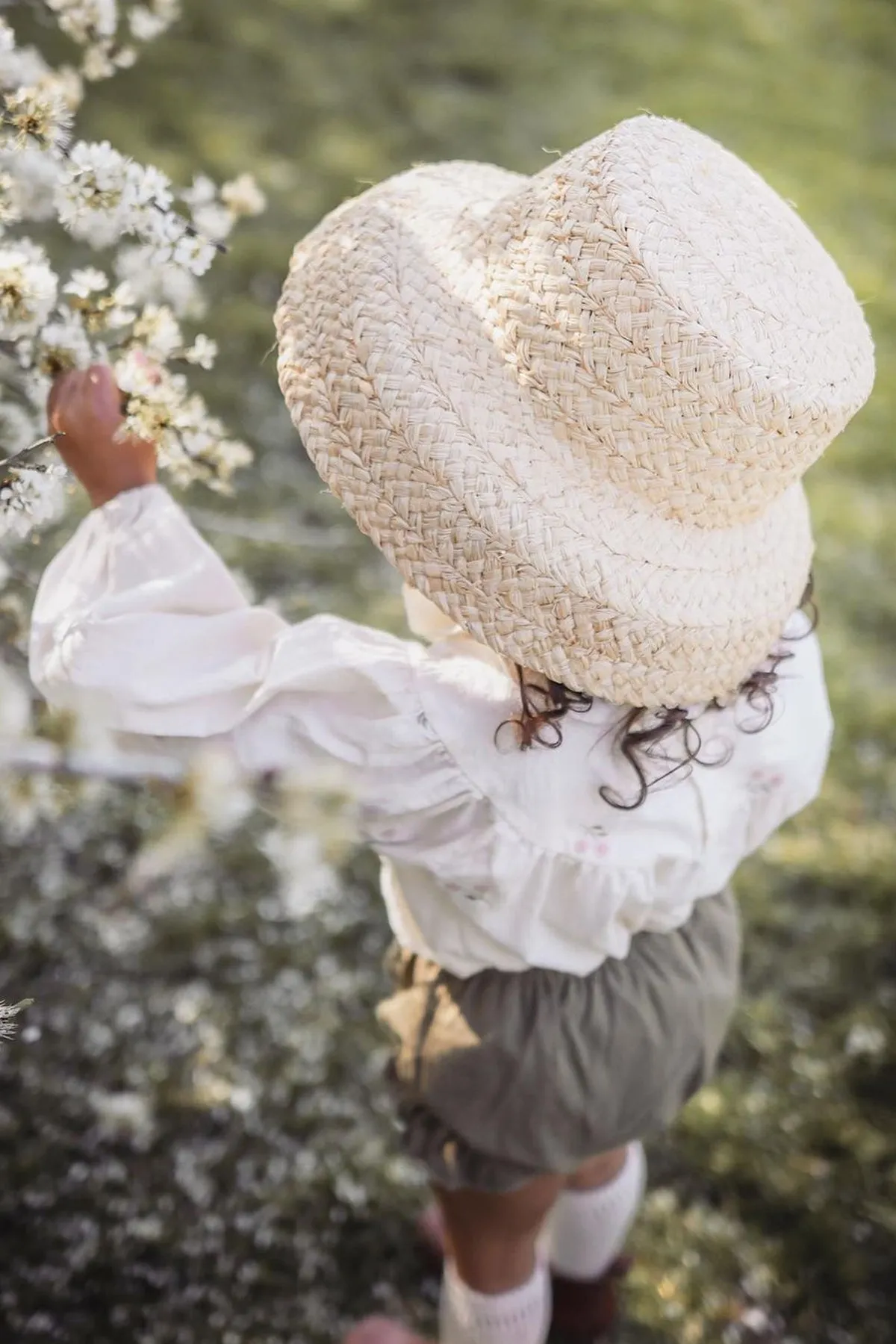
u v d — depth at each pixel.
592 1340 1.91
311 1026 2.28
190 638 1.29
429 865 1.34
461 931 1.42
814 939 2.55
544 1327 1.66
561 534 1.21
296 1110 2.15
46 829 2.45
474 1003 1.45
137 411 1.34
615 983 1.46
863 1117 2.25
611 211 1.19
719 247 1.22
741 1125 2.21
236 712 1.29
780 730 1.47
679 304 1.17
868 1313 2.00
